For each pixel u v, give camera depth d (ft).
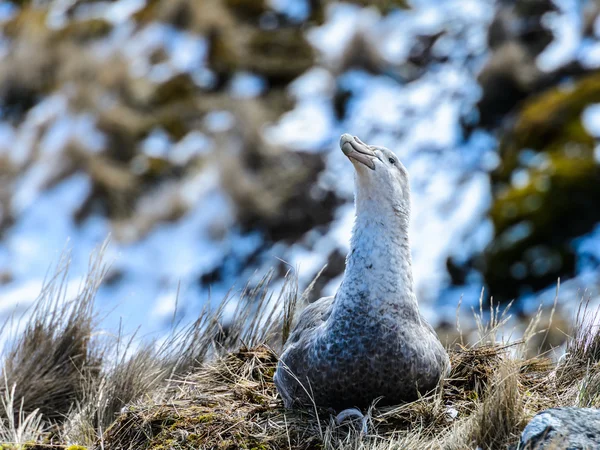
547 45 89.25
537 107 78.59
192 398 31.73
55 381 37.47
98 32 97.76
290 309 38.99
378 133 84.53
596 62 84.94
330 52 94.22
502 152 77.97
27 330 38.86
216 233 76.43
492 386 29.78
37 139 86.63
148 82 91.35
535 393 30.50
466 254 70.18
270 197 78.02
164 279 72.90
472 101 85.15
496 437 26.55
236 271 72.95
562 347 38.52
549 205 69.51
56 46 94.79
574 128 75.00
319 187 79.00
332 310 30.09
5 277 73.61
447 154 80.94
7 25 100.37
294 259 71.92
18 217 80.53
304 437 28.99
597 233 67.51
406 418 28.73
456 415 29.53
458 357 33.22
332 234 73.82
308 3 100.17
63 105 88.84
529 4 93.45
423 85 89.04
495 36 90.22
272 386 33.63
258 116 84.53
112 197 80.59
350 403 29.43
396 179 30.09
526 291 66.08
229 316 54.80
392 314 29.22
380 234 29.73
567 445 23.75
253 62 93.30
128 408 31.65
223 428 29.14
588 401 28.81
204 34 95.86
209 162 82.07
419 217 76.02
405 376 29.07
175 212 78.79
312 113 87.66
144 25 98.02
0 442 30.99
